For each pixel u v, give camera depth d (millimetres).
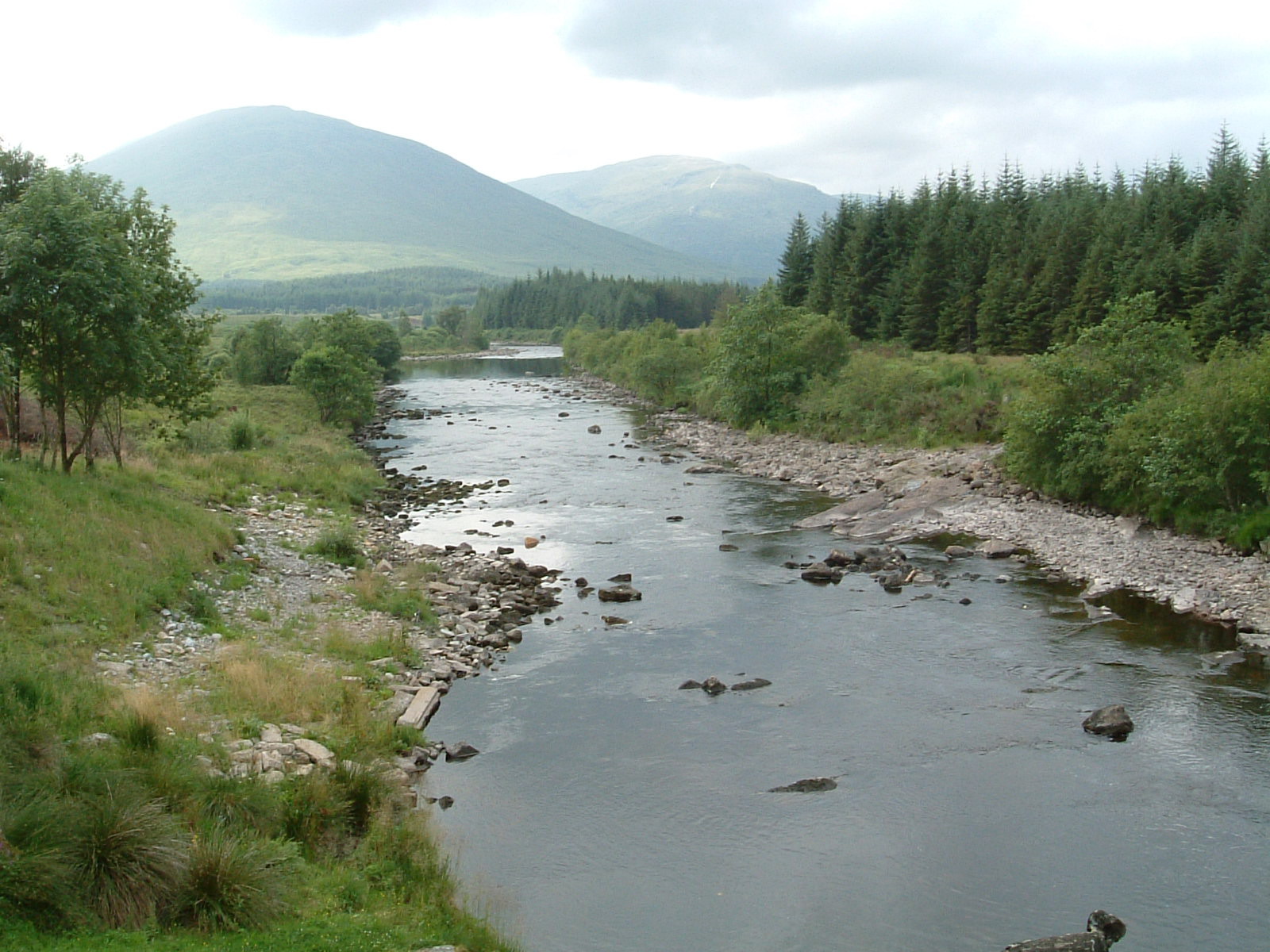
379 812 15047
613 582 31641
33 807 11242
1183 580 29594
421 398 100250
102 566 22469
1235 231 80312
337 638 23266
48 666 17375
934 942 13102
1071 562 32750
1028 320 88750
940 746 19250
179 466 40750
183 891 11219
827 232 119250
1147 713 20547
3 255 26188
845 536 38344
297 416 69812
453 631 25844
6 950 9195
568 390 109875
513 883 14391
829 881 14594
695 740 19562
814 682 22734
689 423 77062
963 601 28797
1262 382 31656
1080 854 15266
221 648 21422
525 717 20703
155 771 13586
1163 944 12938
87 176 33125
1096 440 38750
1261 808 16562
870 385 63969
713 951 12836
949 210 111562
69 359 28203
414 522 40844
